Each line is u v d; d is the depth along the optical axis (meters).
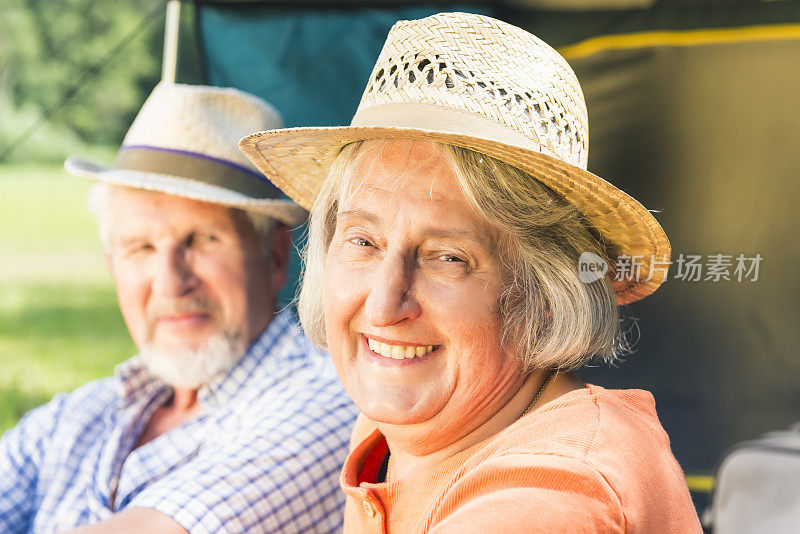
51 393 6.91
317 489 1.91
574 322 1.20
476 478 1.07
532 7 3.24
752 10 3.07
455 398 1.20
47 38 17.00
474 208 1.16
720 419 3.16
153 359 2.15
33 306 10.66
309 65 3.18
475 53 1.17
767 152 3.08
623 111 3.22
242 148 1.50
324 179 1.56
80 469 2.32
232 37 3.18
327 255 1.31
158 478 2.12
